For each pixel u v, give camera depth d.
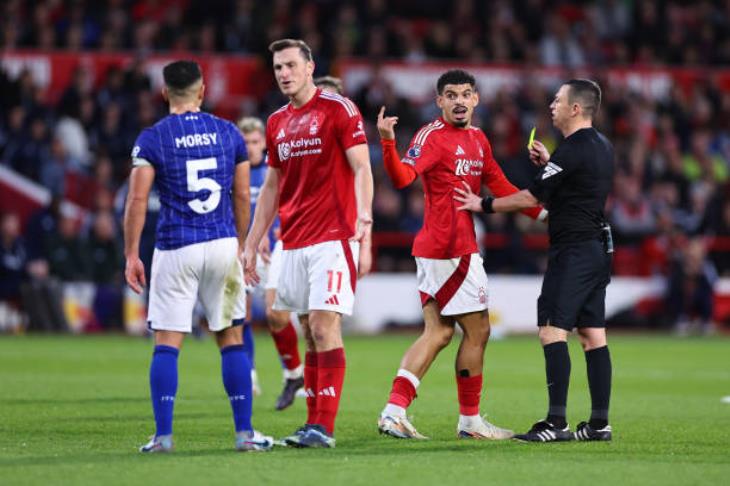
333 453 25.42
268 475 22.12
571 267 28.39
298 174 27.20
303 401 38.38
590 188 28.38
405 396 28.98
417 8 98.19
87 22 86.50
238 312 25.92
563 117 28.98
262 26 87.88
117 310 72.50
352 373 48.38
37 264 70.75
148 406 35.25
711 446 27.78
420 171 28.88
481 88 89.12
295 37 85.88
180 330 25.47
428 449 26.50
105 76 81.81
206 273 25.58
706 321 81.31
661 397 40.41
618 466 23.92
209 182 25.59
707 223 86.69
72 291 72.12
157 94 82.19
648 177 88.00
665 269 83.25
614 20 100.50
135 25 86.44
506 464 24.05
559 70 90.50
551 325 28.41
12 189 77.06
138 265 25.25
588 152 28.34
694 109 93.75
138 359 52.97
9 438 28.05
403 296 77.81
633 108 91.69
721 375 49.59
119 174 78.38
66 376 45.00
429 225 29.41
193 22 90.62
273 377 46.62
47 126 78.69
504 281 78.75
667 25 99.19
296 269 27.33
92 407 34.88
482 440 28.50
